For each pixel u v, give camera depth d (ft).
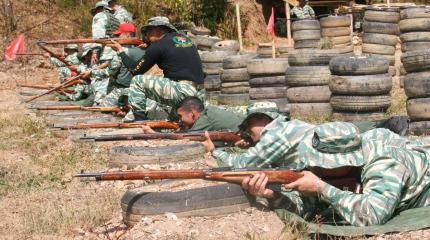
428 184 17.99
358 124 27.02
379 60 35.78
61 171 27.68
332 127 17.25
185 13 79.66
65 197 23.35
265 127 18.39
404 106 40.06
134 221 19.08
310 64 38.81
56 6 79.15
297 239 17.24
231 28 82.02
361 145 17.46
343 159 17.16
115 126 30.12
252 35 83.15
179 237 17.53
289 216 18.10
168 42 32.01
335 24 62.85
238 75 46.85
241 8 83.41
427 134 31.42
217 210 18.80
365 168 17.28
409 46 53.11
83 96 47.75
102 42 35.40
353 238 16.61
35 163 29.35
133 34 37.27
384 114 36.01
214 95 51.21
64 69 54.49
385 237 16.58
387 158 17.16
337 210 17.20
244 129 20.29
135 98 32.83
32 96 55.62
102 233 18.98
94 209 21.29
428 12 52.06
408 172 17.48
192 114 26.53
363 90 35.40
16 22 75.82
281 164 18.21
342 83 35.78
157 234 17.87
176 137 24.03
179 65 31.86
